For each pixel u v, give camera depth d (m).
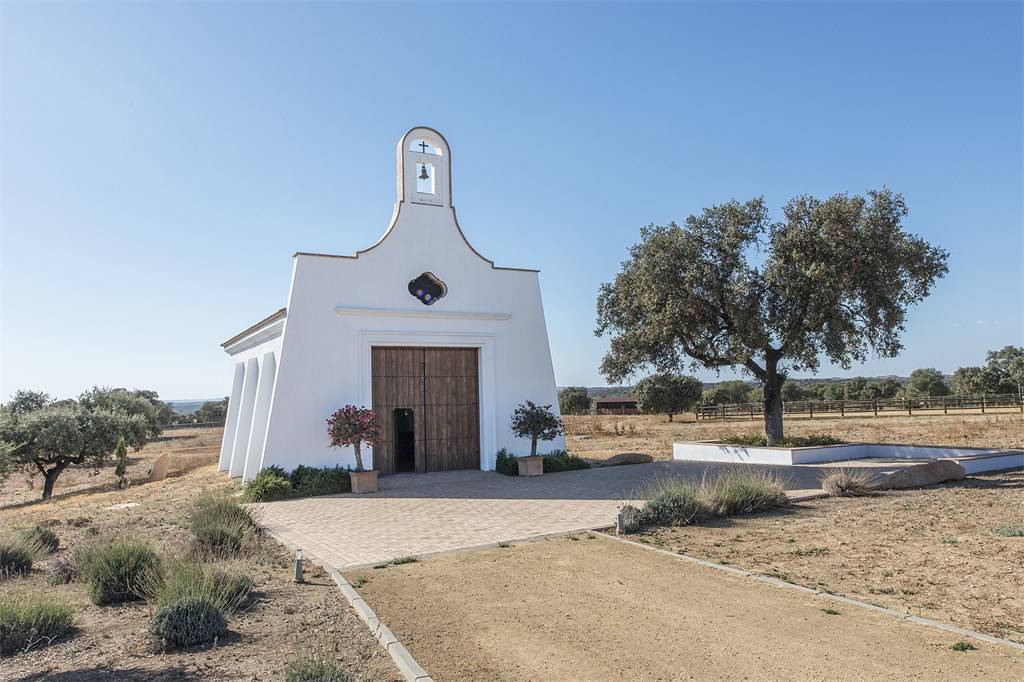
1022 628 5.80
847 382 77.25
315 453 16.53
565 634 5.80
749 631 5.76
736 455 21.12
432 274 18.81
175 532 11.14
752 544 9.23
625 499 13.50
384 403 18.23
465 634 5.84
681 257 20.28
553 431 18.72
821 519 10.93
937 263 19.36
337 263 17.56
